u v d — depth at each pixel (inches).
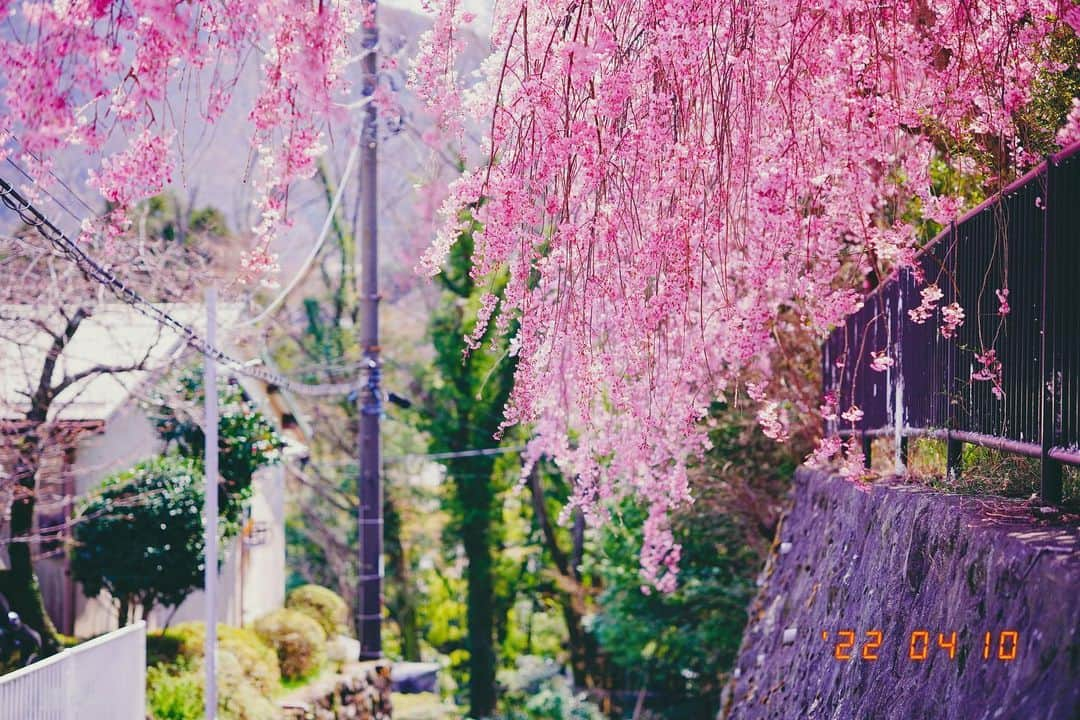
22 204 242.2
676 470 336.5
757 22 205.0
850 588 237.0
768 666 315.3
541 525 1035.3
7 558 540.1
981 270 215.2
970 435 215.3
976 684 144.7
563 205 200.7
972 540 161.8
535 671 992.2
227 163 956.0
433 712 778.2
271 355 1166.3
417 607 1192.8
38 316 478.3
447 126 208.4
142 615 592.4
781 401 437.1
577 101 193.2
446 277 1053.2
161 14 149.6
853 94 213.0
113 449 627.5
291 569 1211.2
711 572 605.9
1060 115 231.0
